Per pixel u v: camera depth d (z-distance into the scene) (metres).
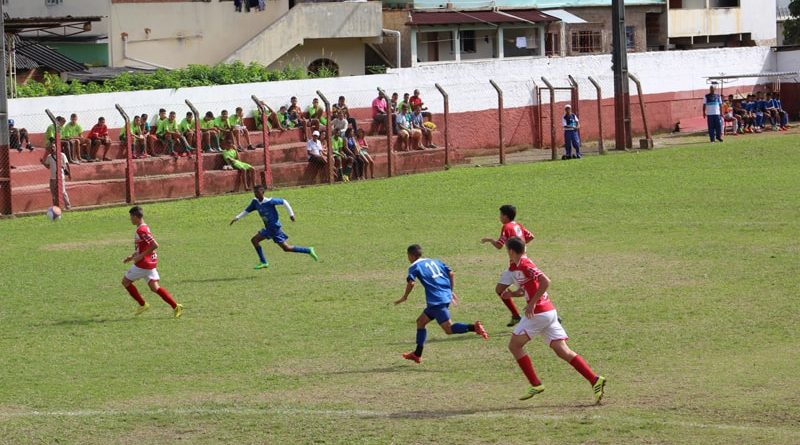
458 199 68.50
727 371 28.22
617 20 91.69
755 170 76.75
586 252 48.50
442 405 26.28
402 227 58.44
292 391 28.20
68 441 24.53
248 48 101.62
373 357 31.69
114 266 49.25
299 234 57.06
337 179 78.50
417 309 38.38
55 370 31.34
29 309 40.28
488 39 116.62
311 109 83.94
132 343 34.47
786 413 24.23
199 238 56.88
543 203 65.38
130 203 70.56
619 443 22.56
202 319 37.69
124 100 77.88
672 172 77.25
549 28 120.56
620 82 92.25
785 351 30.16
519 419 24.62
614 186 71.50
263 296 41.34
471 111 95.75
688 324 34.06
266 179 75.69
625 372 28.64
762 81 115.94
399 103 88.00
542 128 99.81
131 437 24.66
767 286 39.56
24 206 68.50
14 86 78.31
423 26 111.75
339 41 108.12
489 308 37.84
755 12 137.75
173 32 102.31
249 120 83.25
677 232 53.25
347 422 25.03
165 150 75.81
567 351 25.80
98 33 100.62
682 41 134.25
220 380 29.62
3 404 27.84
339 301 40.03
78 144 72.06
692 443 22.38
